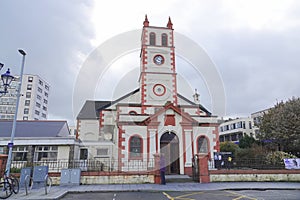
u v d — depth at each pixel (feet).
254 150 60.64
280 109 71.97
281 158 47.06
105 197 28.60
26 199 26.17
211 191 32.83
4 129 62.03
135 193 31.40
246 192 32.22
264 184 38.29
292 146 66.59
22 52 35.99
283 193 31.35
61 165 46.85
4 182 28.55
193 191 32.73
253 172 41.91
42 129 63.93
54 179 37.63
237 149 69.77
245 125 136.46
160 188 34.37
